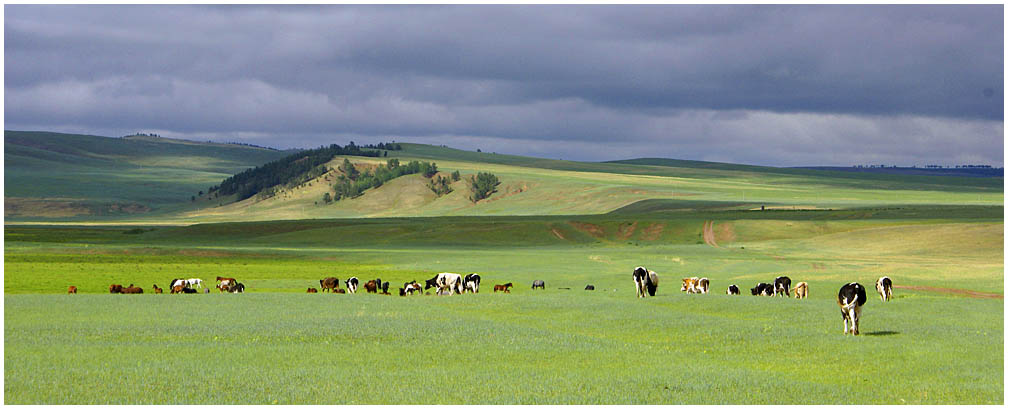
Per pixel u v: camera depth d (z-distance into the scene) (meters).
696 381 20.52
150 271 76.50
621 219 159.75
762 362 23.47
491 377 21.08
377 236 153.25
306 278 71.69
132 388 19.47
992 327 29.55
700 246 122.12
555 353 24.69
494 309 37.19
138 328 29.34
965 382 20.44
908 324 30.00
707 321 31.00
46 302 38.81
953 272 67.31
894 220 151.88
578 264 88.12
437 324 30.53
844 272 69.69
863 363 22.91
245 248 120.25
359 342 26.56
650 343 27.25
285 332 28.38
